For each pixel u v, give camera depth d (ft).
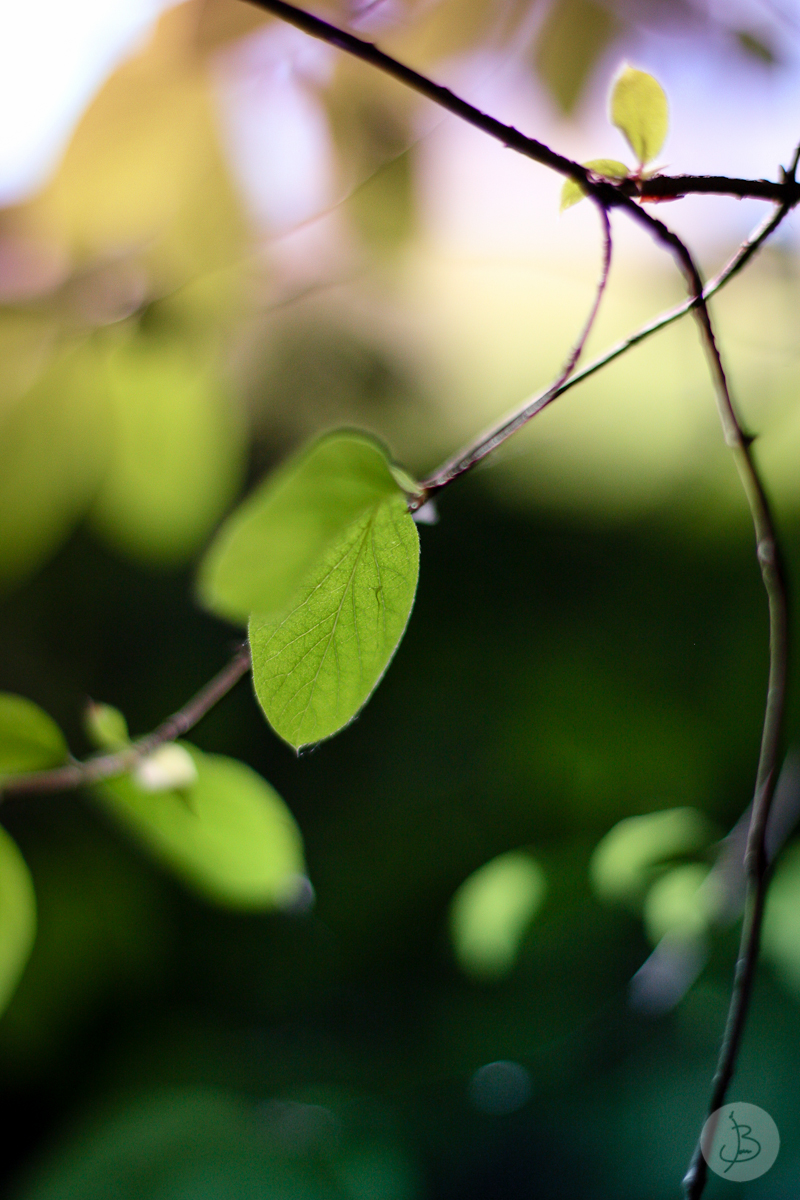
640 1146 3.06
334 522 1.11
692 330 2.59
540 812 4.07
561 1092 2.98
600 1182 3.02
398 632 1.15
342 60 1.71
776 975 2.63
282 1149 2.89
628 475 3.77
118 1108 3.76
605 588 4.17
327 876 4.67
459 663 4.65
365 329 2.38
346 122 1.79
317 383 2.39
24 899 1.39
